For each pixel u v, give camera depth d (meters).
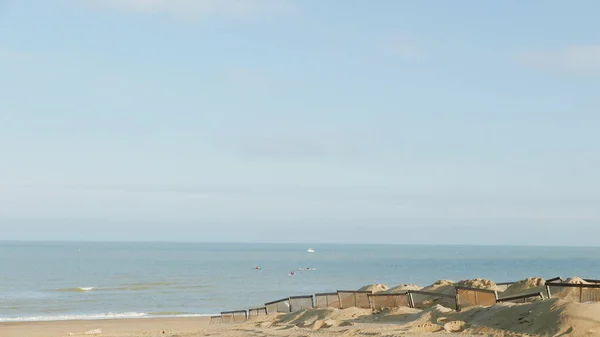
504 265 167.50
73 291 76.69
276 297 70.31
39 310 55.78
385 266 157.75
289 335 15.44
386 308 18.52
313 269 139.75
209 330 22.08
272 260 193.25
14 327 39.50
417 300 21.72
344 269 140.50
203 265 152.38
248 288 82.69
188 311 55.22
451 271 133.88
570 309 11.47
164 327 38.50
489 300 16.55
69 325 41.22
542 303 12.33
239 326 22.53
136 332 27.22
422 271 133.38
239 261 181.62
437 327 13.14
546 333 11.11
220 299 67.88
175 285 86.94
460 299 17.11
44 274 109.50
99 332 28.70
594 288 14.38
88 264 148.38
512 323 12.23
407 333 12.88
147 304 62.03
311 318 19.31
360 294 22.05
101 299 66.62
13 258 178.75
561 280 17.03
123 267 137.12
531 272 130.88
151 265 148.50
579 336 10.65
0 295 70.69
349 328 15.27
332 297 24.59
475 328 12.59
